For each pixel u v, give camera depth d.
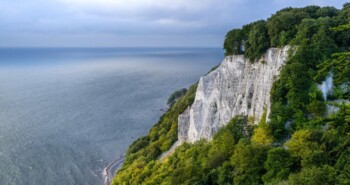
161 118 128.12
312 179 33.66
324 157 37.75
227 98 79.12
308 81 50.41
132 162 96.12
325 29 55.31
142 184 72.44
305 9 68.25
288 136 48.88
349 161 34.72
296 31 60.22
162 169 73.94
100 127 158.62
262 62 67.06
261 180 43.53
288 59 56.22
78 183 102.88
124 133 150.88
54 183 102.19
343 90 49.19
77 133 148.50
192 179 54.19
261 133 51.06
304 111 49.34
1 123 159.25
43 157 120.38
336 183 32.75
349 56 28.22
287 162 40.72
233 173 48.38
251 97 69.62
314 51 52.84
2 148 126.69
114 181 86.12
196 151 69.56
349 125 30.31
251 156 45.41
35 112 182.75
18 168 110.25
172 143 99.62
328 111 47.19
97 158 121.88
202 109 91.19
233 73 78.69
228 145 55.66
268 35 66.88
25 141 135.50
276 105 51.94
